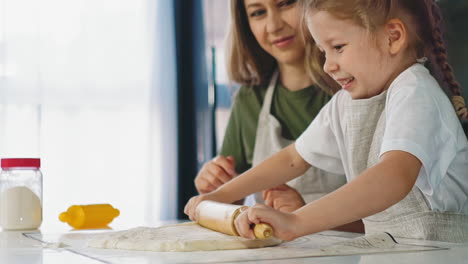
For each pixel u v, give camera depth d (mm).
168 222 1343
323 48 906
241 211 800
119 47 3398
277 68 1587
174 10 3562
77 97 3279
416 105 796
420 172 792
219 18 3646
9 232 1110
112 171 3352
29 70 3150
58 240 920
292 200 1208
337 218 743
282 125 1533
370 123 969
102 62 3354
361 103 962
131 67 3426
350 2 851
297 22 1391
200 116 3582
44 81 3207
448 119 833
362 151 993
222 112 3568
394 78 901
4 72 3105
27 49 3158
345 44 871
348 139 1021
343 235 943
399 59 892
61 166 3230
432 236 881
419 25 914
